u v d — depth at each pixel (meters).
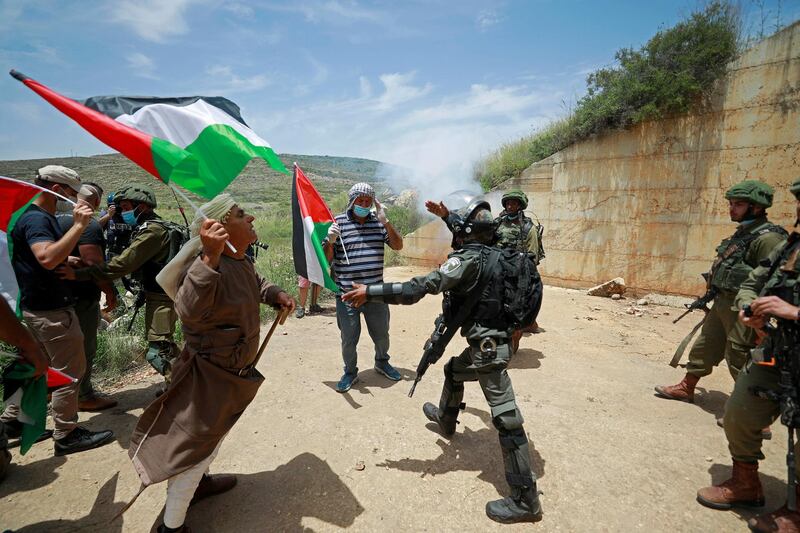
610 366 4.86
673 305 7.52
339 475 2.82
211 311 2.02
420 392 4.09
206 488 2.58
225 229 1.93
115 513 2.48
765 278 2.47
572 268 8.89
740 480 2.55
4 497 2.61
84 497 2.62
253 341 2.23
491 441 3.24
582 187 8.59
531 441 3.23
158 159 2.04
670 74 7.23
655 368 4.81
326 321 6.59
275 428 3.40
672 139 7.49
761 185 3.31
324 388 4.15
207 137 2.25
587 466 2.93
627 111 7.76
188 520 2.43
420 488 2.70
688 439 3.29
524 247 4.95
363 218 4.15
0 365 3.74
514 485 2.41
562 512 2.51
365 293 2.56
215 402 2.07
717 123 7.05
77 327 3.08
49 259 2.65
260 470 2.88
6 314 2.04
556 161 8.91
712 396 4.09
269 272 8.55
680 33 7.24
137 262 3.35
